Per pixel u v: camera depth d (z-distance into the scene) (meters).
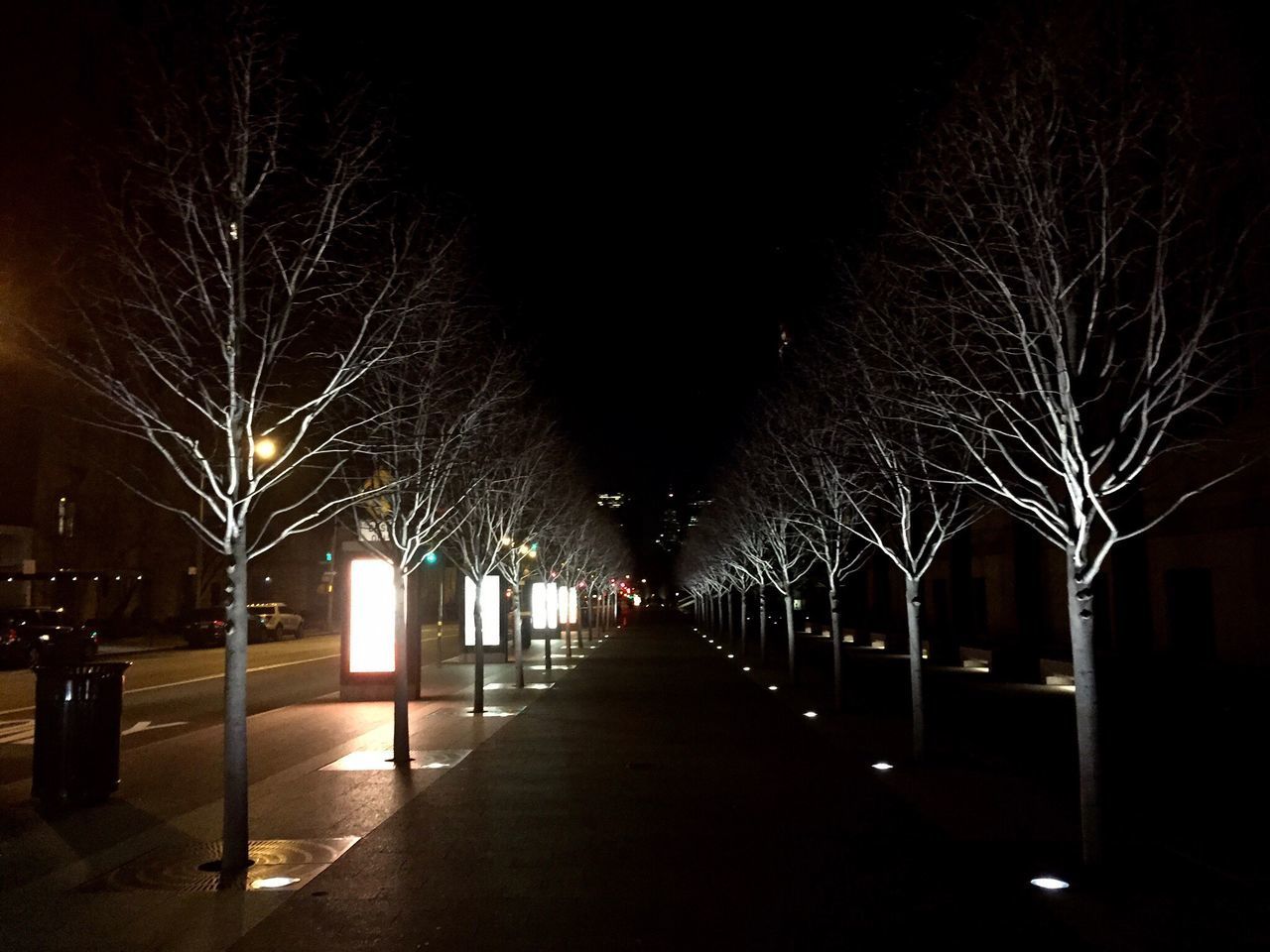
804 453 18.52
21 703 22.14
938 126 11.03
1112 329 8.88
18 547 44.19
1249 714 17.56
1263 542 21.48
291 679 28.45
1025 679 25.34
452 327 15.59
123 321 9.43
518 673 23.86
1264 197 9.93
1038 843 8.62
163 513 54.59
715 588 52.06
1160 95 9.70
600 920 6.64
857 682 25.52
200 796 11.20
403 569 13.30
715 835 8.95
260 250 10.87
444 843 8.71
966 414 10.27
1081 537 7.73
